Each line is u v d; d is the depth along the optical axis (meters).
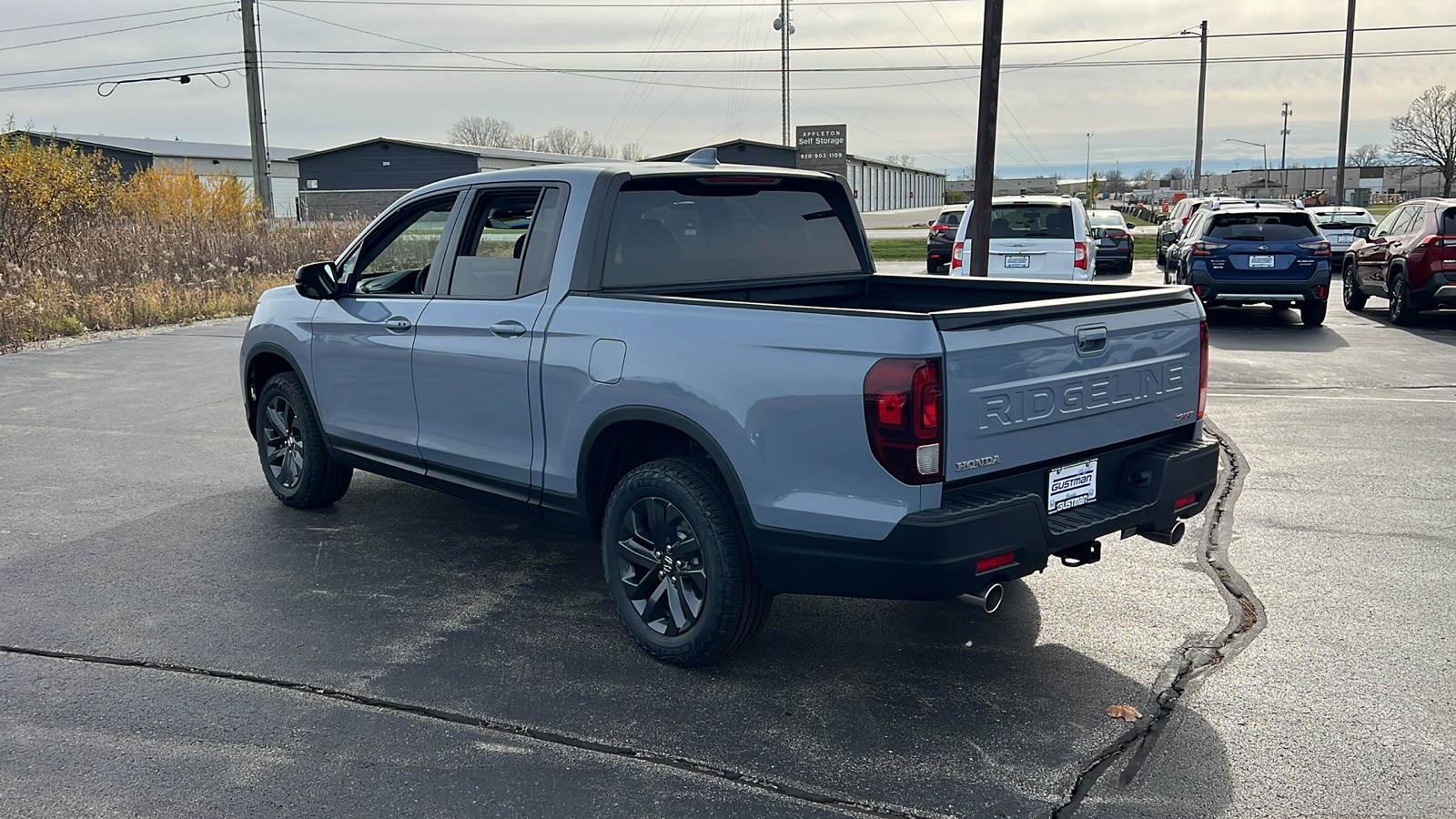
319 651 4.38
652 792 3.31
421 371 5.15
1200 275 15.01
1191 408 4.47
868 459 3.52
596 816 3.17
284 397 6.21
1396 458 7.53
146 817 3.18
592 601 4.96
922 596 3.57
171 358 12.90
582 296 4.46
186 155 66.75
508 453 4.78
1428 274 14.70
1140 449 4.27
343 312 5.66
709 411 3.88
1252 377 10.99
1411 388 10.30
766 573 3.86
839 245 5.56
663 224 4.80
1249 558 5.50
